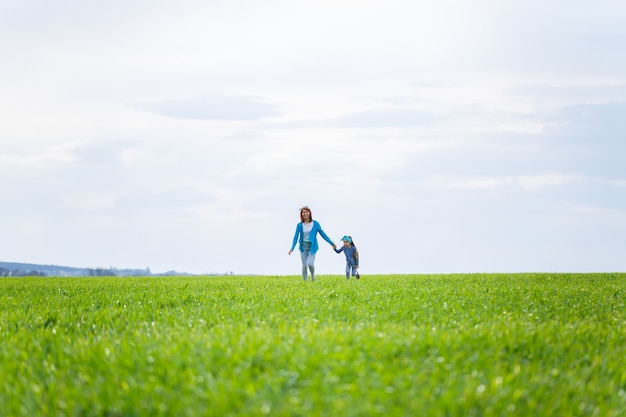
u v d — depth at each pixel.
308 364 6.46
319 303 12.76
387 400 5.48
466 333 8.48
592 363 7.52
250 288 16.73
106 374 6.56
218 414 5.15
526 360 7.38
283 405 5.26
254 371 6.38
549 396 6.12
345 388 5.75
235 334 8.30
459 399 5.61
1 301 14.14
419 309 11.98
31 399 5.94
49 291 16.86
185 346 7.54
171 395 5.70
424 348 7.51
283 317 10.65
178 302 13.55
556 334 8.95
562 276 22.69
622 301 14.27
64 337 9.08
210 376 6.09
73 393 5.99
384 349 7.25
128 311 11.99
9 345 8.44
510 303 13.09
